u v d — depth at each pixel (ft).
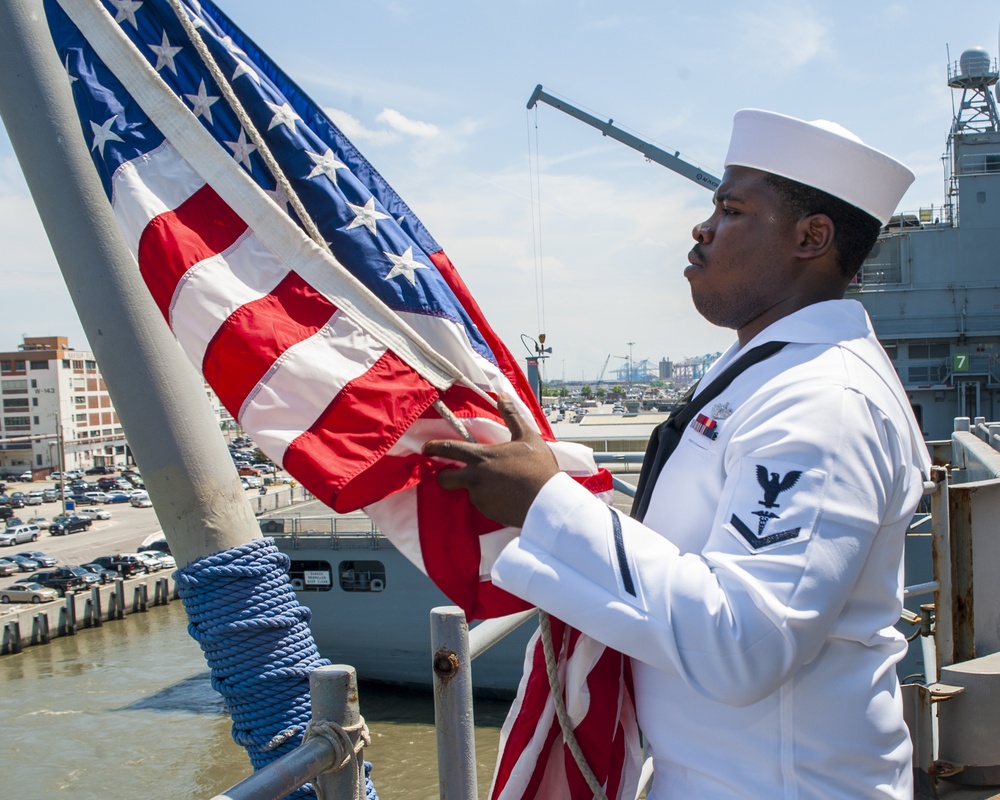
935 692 10.62
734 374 4.40
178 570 5.75
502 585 3.97
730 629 3.50
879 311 74.33
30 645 110.83
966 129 73.97
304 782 4.20
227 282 5.10
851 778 3.97
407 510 4.97
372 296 5.18
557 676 4.77
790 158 4.42
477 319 5.96
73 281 5.74
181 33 5.73
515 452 4.24
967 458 30.71
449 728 4.97
